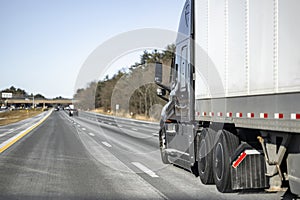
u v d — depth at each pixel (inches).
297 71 188.2
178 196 279.6
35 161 454.3
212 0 298.5
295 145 214.1
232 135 278.1
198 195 281.9
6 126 1401.3
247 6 240.8
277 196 273.9
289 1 195.8
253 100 231.9
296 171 213.6
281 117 201.6
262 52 221.8
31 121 1878.7
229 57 266.2
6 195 282.8
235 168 265.7
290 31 194.5
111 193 290.0
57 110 4995.1
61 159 471.8
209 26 304.2
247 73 239.5
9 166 416.5
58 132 994.7
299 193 211.9
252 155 264.5
